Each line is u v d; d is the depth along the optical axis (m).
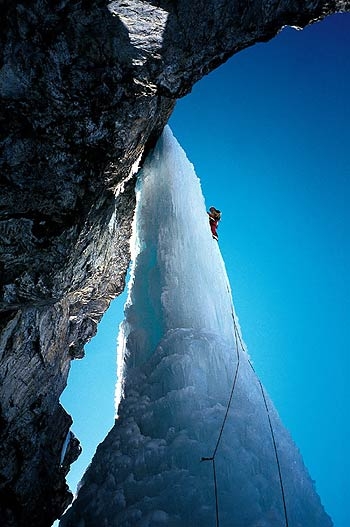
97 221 8.40
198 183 12.30
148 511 7.57
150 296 10.86
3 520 8.52
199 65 8.31
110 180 8.08
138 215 11.49
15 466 8.99
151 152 11.38
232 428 8.60
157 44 7.61
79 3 6.75
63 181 7.42
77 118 7.29
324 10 8.34
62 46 6.89
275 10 8.12
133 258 11.62
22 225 7.31
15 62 6.62
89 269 9.31
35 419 9.78
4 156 7.04
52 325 9.45
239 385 9.65
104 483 8.30
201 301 10.60
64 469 11.26
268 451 8.64
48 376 9.94
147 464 8.26
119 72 7.40
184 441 8.34
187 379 9.22
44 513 9.67
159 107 9.07
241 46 8.60
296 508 8.02
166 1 7.58
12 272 7.59
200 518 7.38
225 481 7.85
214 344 9.89
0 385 8.51
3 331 8.12
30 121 7.05
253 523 7.36
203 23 7.80
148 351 10.43
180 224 11.10
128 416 9.33
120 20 7.29
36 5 6.47
